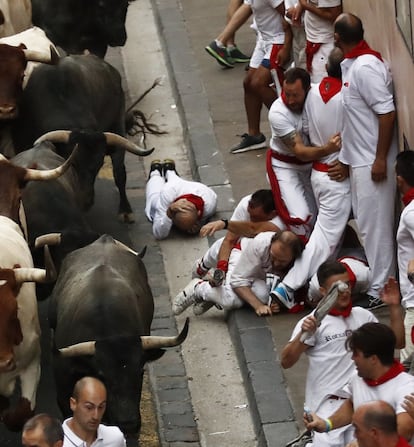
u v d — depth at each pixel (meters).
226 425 16.81
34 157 19.33
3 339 14.81
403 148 17.02
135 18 30.69
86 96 21.41
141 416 17.05
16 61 20.73
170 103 26.36
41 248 17.78
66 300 16.22
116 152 21.70
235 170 22.64
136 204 22.67
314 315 14.04
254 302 18.30
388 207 17.55
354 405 13.13
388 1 17.48
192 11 29.81
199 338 18.67
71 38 25.45
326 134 17.84
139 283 16.89
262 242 18.03
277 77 22.52
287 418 16.17
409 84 16.34
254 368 17.23
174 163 22.28
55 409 17.27
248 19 28.70
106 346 14.92
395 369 13.00
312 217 18.59
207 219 21.33
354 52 17.27
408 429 12.58
